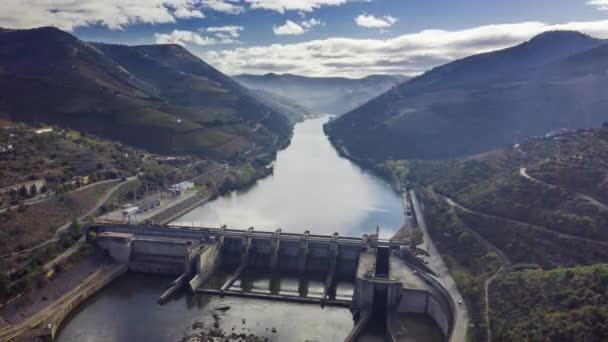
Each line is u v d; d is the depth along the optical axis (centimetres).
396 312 19012
